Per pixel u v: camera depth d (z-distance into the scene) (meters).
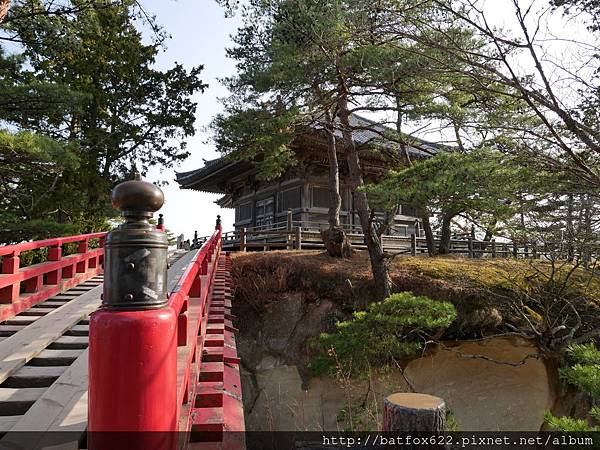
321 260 13.09
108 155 17.97
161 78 18.38
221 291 7.77
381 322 6.88
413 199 7.02
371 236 10.73
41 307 5.99
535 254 11.30
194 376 2.79
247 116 11.14
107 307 1.19
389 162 17.72
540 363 10.19
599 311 9.67
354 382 8.98
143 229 1.26
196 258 3.36
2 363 3.46
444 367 10.22
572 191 7.16
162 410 1.07
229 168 20.08
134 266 1.19
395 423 1.89
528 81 6.41
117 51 17.98
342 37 8.80
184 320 2.44
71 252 13.41
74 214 15.62
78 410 2.67
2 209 13.91
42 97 10.73
